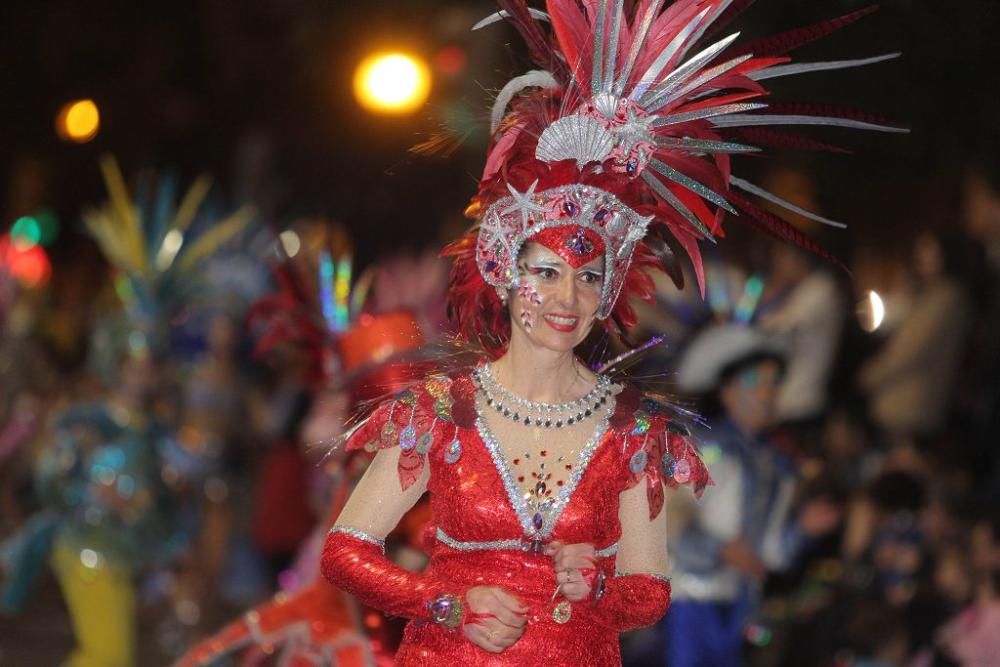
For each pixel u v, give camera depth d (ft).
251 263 60.29
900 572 40.16
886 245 55.01
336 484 30.66
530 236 21.52
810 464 43.16
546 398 21.91
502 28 67.00
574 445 21.77
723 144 22.00
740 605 39.83
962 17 62.59
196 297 50.93
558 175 21.83
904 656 38.73
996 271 51.72
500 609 20.63
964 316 50.47
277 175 86.22
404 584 21.35
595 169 21.86
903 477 41.27
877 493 41.39
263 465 54.39
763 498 40.32
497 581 21.29
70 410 43.19
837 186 61.62
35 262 70.28
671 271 23.06
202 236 52.70
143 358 44.06
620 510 22.13
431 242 79.82
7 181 106.73
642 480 22.07
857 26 63.21
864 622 39.52
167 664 49.98
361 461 29.76
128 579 42.86
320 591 31.04
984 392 49.47
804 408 50.93
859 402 51.31
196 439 49.98
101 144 106.42
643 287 23.17
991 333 50.39
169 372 45.24
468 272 22.90
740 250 53.67
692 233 22.93
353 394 31.76
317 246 33.76
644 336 43.29
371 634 30.58
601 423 21.97
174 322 47.44
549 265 21.48
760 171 62.34
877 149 62.90
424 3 81.76
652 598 21.81
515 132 22.33
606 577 21.62
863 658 39.34
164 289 45.57
